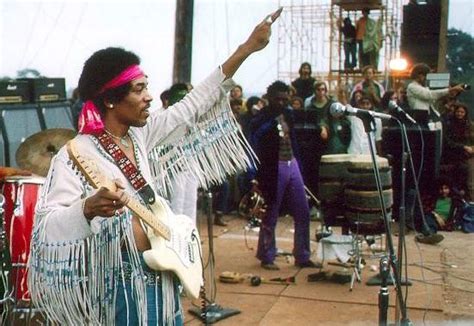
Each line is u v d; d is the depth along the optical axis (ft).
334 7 51.72
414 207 22.89
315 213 25.80
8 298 12.19
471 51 34.73
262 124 17.88
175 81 25.05
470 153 24.71
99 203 6.08
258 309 15.16
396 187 23.22
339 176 16.99
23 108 22.31
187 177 8.03
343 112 11.85
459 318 14.60
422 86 24.39
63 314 6.66
